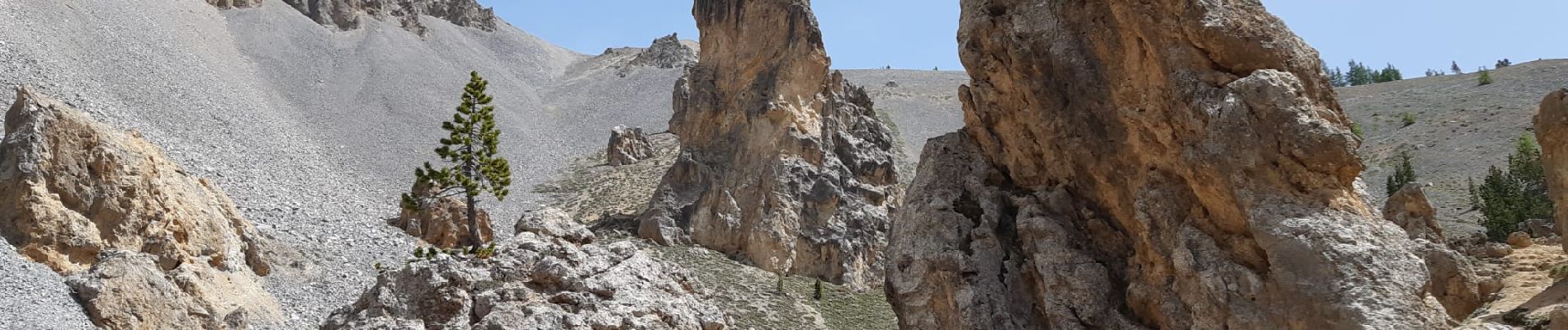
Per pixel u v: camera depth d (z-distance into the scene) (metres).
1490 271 33.06
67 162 56.38
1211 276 22.45
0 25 117.69
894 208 95.75
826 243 87.56
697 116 97.62
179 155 99.06
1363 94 166.50
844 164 95.81
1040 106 26.69
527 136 151.50
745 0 100.12
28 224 52.97
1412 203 40.19
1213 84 23.58
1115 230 25.94
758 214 88.25
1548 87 139.88
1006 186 27.95
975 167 28.16
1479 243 41.84
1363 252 21.11
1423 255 30.72
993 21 27.67
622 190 115.81
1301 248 21.33
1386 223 21.98
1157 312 24.14
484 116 60.00
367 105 154.25
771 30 98.38
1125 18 24.98
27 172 54.59
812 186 90.44
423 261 20.83
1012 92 27.34
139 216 57.19
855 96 105.62
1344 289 20.78
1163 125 24.28
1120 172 25.67
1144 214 24.41
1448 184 97.06
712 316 21.33
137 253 50.75
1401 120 137.00
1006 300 25.61
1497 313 28.05
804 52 97.12
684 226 90.31
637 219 95.50
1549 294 27.39
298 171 110.81
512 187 120.06
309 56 171.50
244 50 164.62
